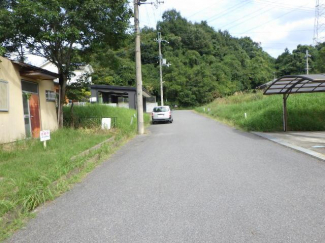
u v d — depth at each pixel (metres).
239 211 3.96
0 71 8.76
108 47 13.74
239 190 4.88
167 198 4.62
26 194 4.60
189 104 62.97
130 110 25.28
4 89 8.95
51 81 13.22
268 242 3.08
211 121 22.22
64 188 5.36
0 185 5.03
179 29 76.38
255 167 6.57
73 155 7.83
